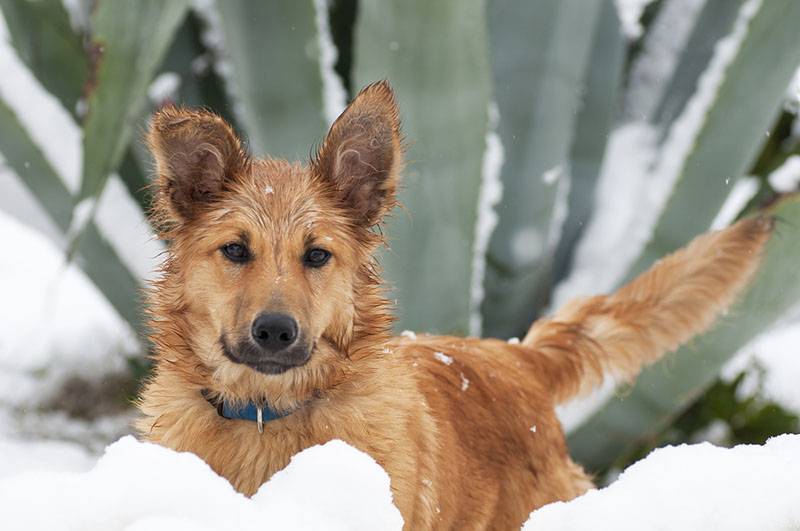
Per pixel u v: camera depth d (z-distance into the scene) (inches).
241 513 129.9
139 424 232.7
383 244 244.7
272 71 342.6
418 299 349.7
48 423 394.0
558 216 413.4
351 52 402.0
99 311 466.6
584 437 357.1
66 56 364.2
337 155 235.8
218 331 219.8
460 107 327.3
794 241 315.6
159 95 378.0
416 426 234.2
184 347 225.9
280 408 221.8
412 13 317.1
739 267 293.6
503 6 354.6
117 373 413.7
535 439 276.2
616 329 296.4
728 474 144.0
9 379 411.5
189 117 225.3
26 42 362.3
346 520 135.3
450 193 337.4
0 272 518.6
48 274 522.0
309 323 213.6
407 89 325.4
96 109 290.7
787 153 446.6
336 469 138.8
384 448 222.4
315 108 348.2
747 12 378.6
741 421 421.7
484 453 261.9
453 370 267.4
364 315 232.5
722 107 347.3
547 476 277.1
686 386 342.3
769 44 338.3
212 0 390.9
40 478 135.6
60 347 424.2
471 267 349.4
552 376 293.7
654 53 428.5
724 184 354.3
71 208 364.2
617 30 400.8
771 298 323.3
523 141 361.4
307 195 228.4
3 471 335.3
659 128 426.3
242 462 221.0
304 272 221.9
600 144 410.9
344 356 225.9
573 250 413.1
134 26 288.5
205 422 223.5
